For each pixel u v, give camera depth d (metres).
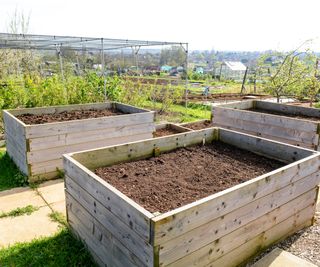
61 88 6.95
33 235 2.60
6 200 3.26
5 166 4.26
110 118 4.25
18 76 8.31
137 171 2.66
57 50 8.17
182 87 9.66
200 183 2.41
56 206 3.15
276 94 8.66
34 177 3.72
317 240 2.51
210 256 1.86
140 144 2.96
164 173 2.63
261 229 2.21
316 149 4.03
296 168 2.37
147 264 1.59
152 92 9.39
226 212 1.88
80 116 4.84
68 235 2.54
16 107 6.31
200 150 3.31
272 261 2.19
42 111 4.98
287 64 8.28
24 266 2.16
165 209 1.93
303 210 2.62
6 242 2.48
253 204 2.07
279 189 2.26
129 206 1.67
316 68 8.35
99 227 2.07
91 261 2.21
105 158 2.74
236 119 5.10
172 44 7.62
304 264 2.15
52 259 2.23
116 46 8.20
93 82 7.60
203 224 1.75
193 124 5.93
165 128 5.49
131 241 1.71
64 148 3.90
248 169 2.74
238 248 2.05
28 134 3.55
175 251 1.62
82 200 2.26
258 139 3.14
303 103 10.16
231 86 18.31
